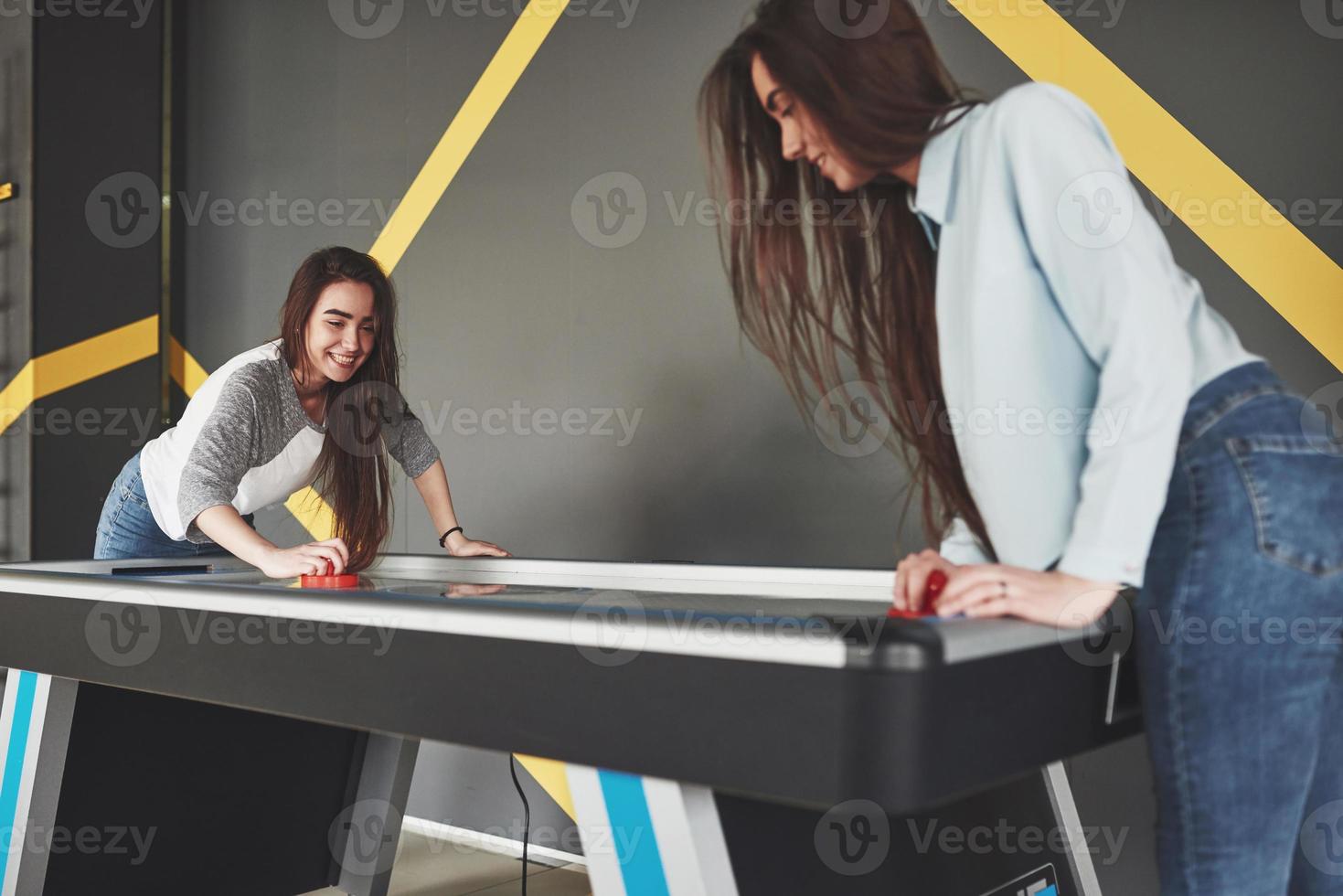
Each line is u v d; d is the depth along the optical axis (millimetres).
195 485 1923
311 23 3609
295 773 2289
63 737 1758
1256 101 2020
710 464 2709
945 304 1367
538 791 2898
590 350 2939
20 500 3646
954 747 930
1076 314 1161
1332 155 1947
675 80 2785
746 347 2633
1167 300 1108
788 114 1457
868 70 1373
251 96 3779
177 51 4008
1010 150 1210
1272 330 2008
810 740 923
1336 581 1099
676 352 2775
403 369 3348
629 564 1938
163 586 1436
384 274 2232
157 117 3936
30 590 1644
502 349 3123
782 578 1781
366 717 1216
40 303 3654
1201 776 1119
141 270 3893
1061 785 1765
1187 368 1096
